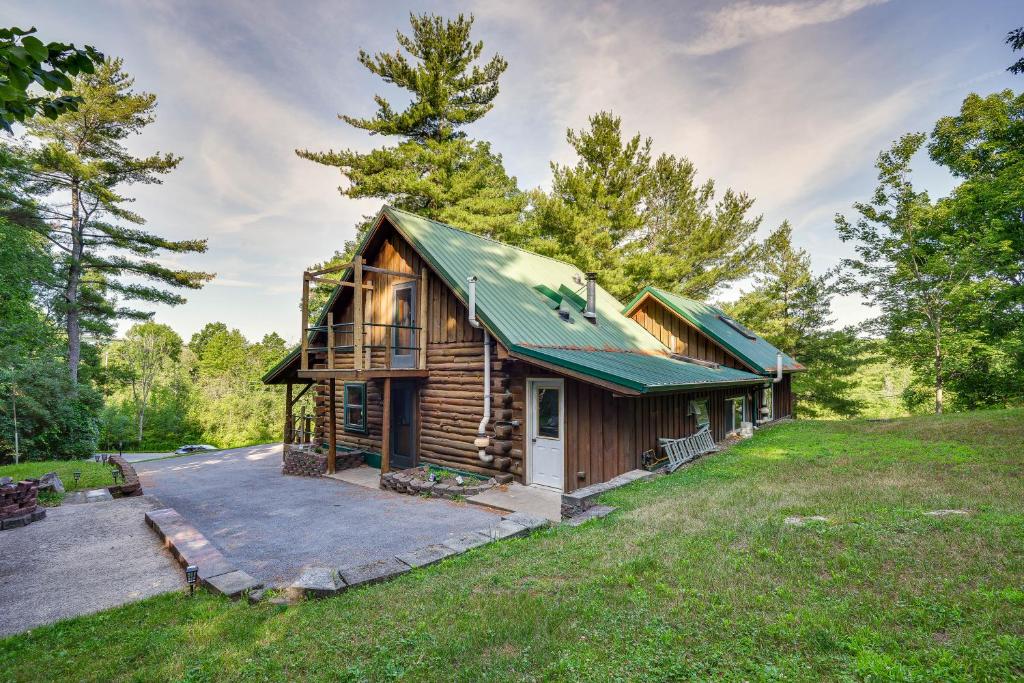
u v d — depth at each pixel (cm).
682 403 1309
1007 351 2064
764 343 2222
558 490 1052
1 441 1841
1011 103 1914
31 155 2111
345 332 1578
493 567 570
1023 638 330
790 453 1219
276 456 1919
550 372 1072
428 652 385
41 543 731
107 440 3158
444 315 1248
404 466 1353
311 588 518
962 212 2044
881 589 424
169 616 486
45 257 2225
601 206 2506
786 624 379
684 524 659
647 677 333
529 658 366
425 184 2103
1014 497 680
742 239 2928
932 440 1255
